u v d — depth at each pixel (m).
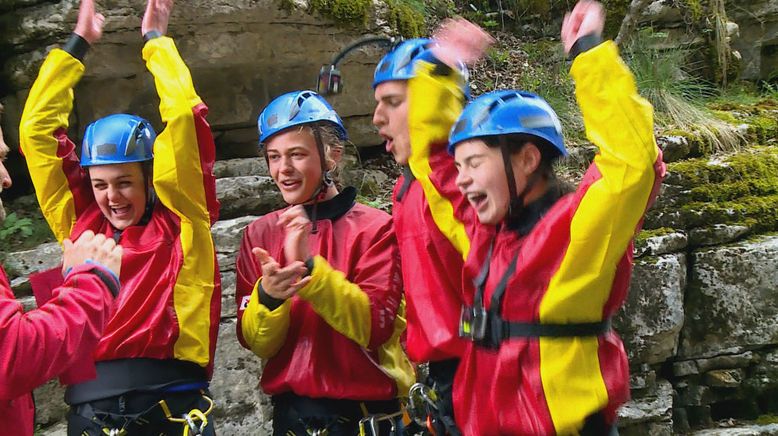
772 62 5.72
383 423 2.77
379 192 4.49
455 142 2.08
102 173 2.70
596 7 1.95
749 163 4.27
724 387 4.02
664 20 5.44
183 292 2.70
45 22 3.81
